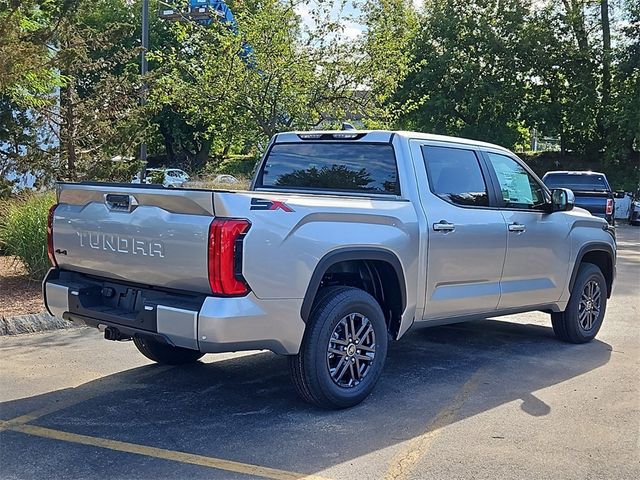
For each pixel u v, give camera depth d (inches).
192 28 598.5
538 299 279.3
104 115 514.0
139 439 182.9
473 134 1441.9
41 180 487.5
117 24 514.6
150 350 248.1
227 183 518.9
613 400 221.6
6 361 256.2
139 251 191.6
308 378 198.4
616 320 355.3
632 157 1434.5
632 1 1312.7
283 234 185.6
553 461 172.7
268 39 564.4
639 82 1332.4
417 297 227.8
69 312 211.3
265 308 182.9
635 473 166.2
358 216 207.3
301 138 262.1
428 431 191.9
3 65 366.9
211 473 162.6
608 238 316.5
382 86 587.5
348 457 173.0
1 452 173.3
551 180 744.3
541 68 1412.4
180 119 1349.7
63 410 204.5
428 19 1439.5
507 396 224.7
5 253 406.3
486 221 250.7
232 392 223.9
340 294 205.0
